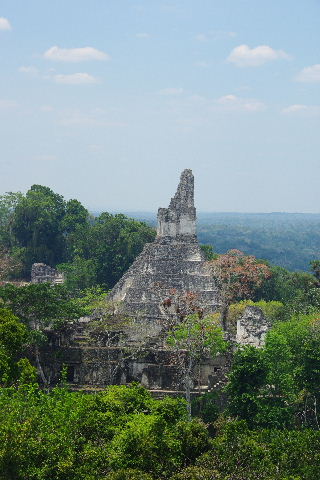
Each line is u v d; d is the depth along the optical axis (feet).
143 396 273.75
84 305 406.00
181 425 243.19
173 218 443.32
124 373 346.33
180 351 341.41
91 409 246.68
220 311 400.67
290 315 446.60
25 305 343.46
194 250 430.61
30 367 297.74
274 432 258.16
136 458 225.56
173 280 412.16
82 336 372.58
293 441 238.68
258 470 219.00
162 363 343.46
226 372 335.26
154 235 626.23
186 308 364.58
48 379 344.90
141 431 234.17
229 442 234.99
